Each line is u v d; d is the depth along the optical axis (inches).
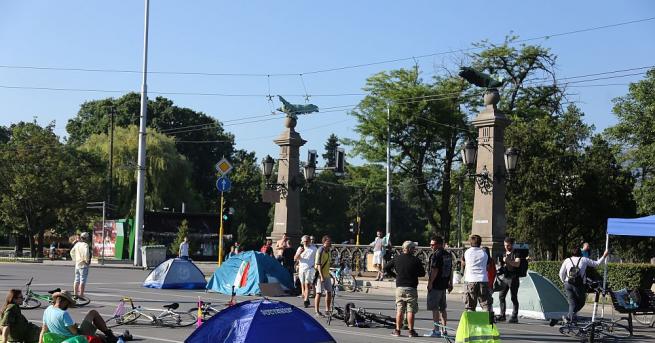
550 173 1659.7
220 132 3535.9
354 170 2143.2
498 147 992.9
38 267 1524.4
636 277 963.3
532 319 747.4
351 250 1360.7
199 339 428.8
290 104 1246.3
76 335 427.8
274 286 943.7
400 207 3973.9
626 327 641.6
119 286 1036.5
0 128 3444.9
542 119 1793.8
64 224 2139.5
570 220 1704.0
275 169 3363.7
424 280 1210.0
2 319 471.8
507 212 1728.6
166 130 3243.1
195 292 971.3
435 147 2079.2
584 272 636.7
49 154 2073.1
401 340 561.9
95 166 2385.6
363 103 2044.8
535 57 1987.0
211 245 2121.1
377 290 1107.3
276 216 1232.2
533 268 1048.2
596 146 1738.4
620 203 1720.0
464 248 1085.8
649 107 1614.2
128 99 3371.1
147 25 1662.2
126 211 2397.9
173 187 2507.4
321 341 436.1
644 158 1611.7
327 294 704.4
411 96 1991.9
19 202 2041.1
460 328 441.7
